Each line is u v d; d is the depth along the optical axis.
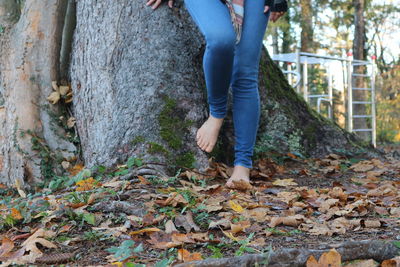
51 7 3.52
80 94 3.42
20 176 3.34
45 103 3.48
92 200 2.28
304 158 3.98
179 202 2.25
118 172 2.77
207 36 2.53
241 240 1.83
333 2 20.75
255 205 2.38
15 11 3.67
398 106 19.34
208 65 2.60
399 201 2.63
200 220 2.12
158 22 3.17
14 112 3.42
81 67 3.41
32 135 3.39
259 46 2.79
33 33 3.50
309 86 20.17
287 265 1.43
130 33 3.18
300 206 2.46
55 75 3.54
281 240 1.92
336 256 1.43
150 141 2.95
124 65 3.16
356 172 3.74
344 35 25.81
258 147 3.81
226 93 2.79
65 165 3.38
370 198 2.71
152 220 2.03
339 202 2.52
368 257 1.49
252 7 2.73
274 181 3.24
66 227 2.01
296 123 4.14
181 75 3.14
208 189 2.63
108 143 3.04
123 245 1.58
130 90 3.09
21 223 2.18
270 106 4.06
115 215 2.17
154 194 2.39
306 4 16.95
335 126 4.47
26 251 1.83
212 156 3.26
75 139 3.48
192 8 2.64
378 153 4.59
